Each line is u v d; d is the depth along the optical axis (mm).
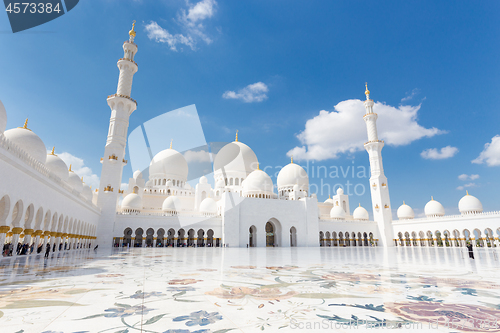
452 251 38188
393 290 8547
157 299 7207
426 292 8203
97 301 6969
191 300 7098
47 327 4887
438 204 63781
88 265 16156
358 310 6090
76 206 32125
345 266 16312
